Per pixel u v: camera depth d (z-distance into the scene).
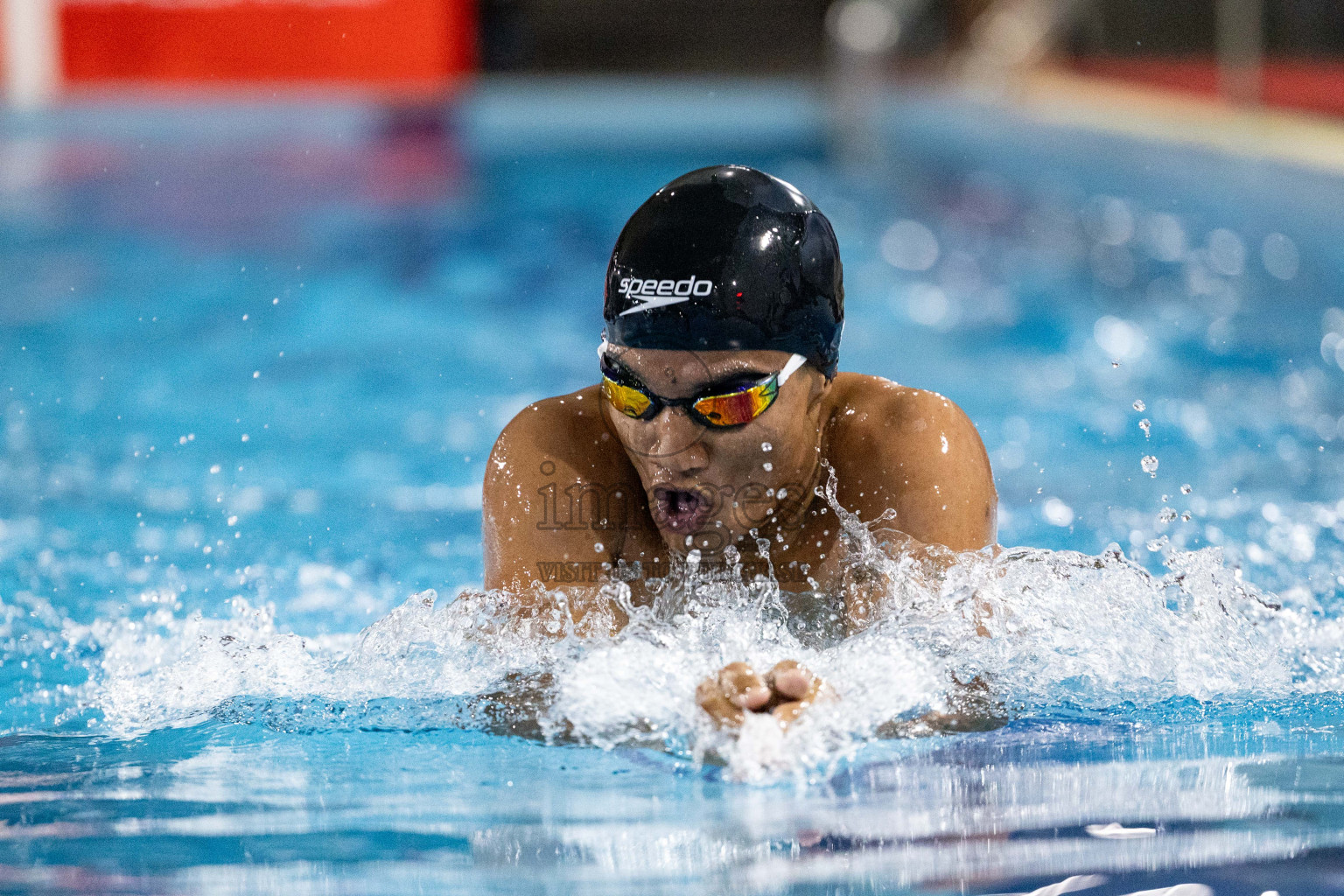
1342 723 6.29
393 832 5.00
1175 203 26.03
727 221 6.33
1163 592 7.36
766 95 43.19
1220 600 7.61
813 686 6.02
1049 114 32.56
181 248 25.08
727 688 6.02
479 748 6.10
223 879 4.57
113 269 23.25
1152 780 5.40
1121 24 35.47
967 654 6.75
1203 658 7.02
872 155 38.50
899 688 6.30
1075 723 6.28
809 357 6.65
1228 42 30.03
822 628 6.98
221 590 9.63
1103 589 7.29
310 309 21.11
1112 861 4.53
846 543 7.12
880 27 38.53
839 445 7.31
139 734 6.46
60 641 8.37
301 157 37.47
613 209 30.34
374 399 16.31
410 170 35.69
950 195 33.72
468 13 45.12
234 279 22.81
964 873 4.46
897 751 5.87
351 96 41.94
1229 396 16.23
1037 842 4.72
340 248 25.72
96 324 19.69
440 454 14.00
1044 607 7.12
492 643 6.92
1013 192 32.50
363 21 43.00
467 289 22.81
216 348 18.58
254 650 7.45
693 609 6.89
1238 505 11.71
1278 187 22.52
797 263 6.48
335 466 13.57
